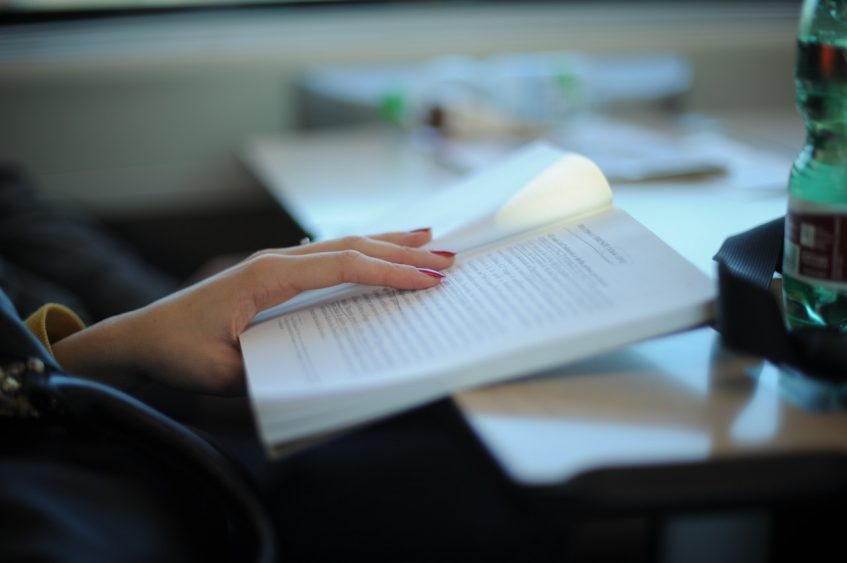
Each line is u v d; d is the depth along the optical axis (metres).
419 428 1.53
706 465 0.43
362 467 1.44
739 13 2.19
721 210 1.00
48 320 0.72
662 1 2.14
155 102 1.93
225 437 1.13
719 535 0.52
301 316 0.64
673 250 0.59
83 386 0.54
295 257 0.65
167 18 1.90
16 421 0.55
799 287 0.56
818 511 0.44
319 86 1.83
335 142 1.59
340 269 0.64
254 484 0.60
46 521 0.47
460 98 1.58
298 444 0.52
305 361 0.56
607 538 0.50
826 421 0.47
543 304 0.56
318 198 1.17
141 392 1.04
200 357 0.63
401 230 0.77
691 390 0.51
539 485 0.42
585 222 0.67
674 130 1.55
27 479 0.50
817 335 0.50
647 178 1.16
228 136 1.99
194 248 2.04
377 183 1.25
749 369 0.54
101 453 0.56
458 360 0.52
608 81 1.92
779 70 2.25
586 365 0.55
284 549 1.19
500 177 0.80
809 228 0.55
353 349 0.56
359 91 1.81
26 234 1.38
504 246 0.67
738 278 0.50
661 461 0.43
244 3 1.92
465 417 0.48
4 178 1.49
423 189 1.21
